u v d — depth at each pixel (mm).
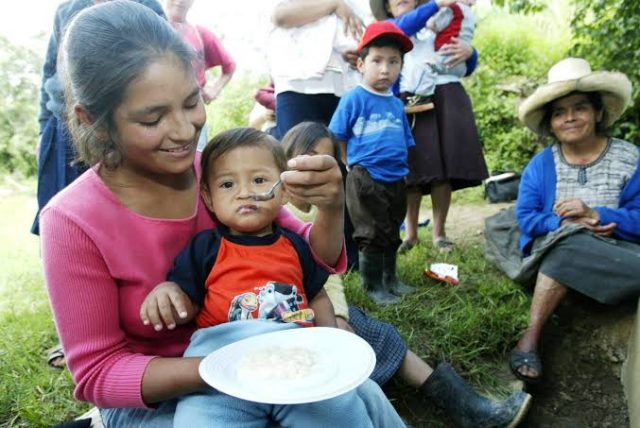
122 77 1231
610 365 2877
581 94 3047
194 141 1368
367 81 3053
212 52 4430
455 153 3697
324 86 3260
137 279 1419
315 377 1162
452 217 5023
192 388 1324
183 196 1555
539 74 7410
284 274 1549
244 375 1191
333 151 2648
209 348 1409
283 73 3262
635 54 4969
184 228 1542
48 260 1358
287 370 1188
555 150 3295
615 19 5020
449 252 3932
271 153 1607
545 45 7898
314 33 3164
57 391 2531
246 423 1325
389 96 3119
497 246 3582
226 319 1493
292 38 3223
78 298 1349
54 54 2578
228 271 1518
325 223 1606
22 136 10211
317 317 1667
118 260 1393
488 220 3732
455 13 3648
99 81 1242
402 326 2939
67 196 1396
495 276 3496
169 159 1343
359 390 1527
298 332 1357
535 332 2842
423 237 4367
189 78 1316
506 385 2666
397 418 1565
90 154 1384
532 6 6016
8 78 10242
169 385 1314
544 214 3184
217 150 1586
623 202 3074
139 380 1316
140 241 1442
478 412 2297
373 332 2389
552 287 2912
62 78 1363
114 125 1301
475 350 2768
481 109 7027
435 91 3734
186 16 3846
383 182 3010
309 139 2572
